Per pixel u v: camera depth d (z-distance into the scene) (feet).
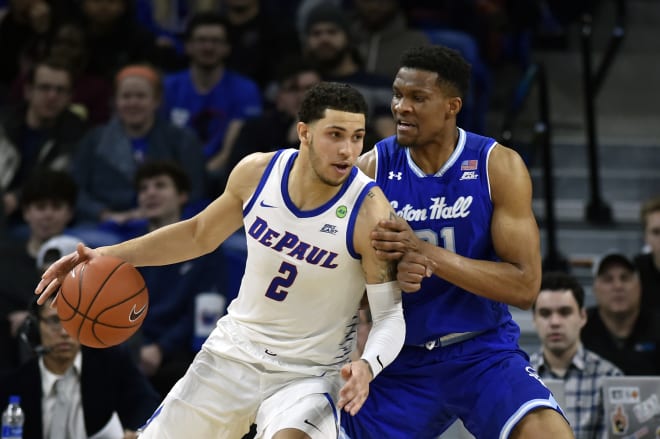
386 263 27.55
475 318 31.12
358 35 72.28
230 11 75.25
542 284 42.78
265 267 28.14
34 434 40.55
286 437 26.81
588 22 67.26
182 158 60.64
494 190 30.76
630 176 71.61
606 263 47.91
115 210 59.98
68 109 64.08
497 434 29.96
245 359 28.68
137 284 29.09
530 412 29.43
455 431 41.45
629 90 82.07
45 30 74.84
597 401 41.91
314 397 27.66
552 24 88.17
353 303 28.35
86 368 41.34
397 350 27.09
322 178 27.07
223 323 29.55
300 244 27.73
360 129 26.86
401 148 31.96
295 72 60.80
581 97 81.20
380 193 28.14
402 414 31.60
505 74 83.56
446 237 31.04
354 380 25.68
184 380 29.66
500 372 30.60
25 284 50.80
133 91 60.29
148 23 82.64
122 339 29.07
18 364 47.78
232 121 66.18
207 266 52.06
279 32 74.95
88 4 72.74
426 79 29.91
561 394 37.01
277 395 28.25
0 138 63.46
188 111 67.36
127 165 60.34
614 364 45.03
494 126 76.74
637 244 64.18
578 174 71.26
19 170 63.26
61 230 55.01
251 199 28.55
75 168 60.80
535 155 66.59
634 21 87.92
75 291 28.66
